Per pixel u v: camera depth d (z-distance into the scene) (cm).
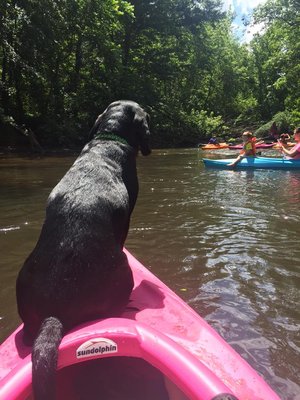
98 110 881
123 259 84
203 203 264
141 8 964
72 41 819
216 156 603
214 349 82
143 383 80
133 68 1005
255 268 157
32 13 683
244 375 74
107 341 70
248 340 110
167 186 329
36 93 810
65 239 80
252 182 345
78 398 78
